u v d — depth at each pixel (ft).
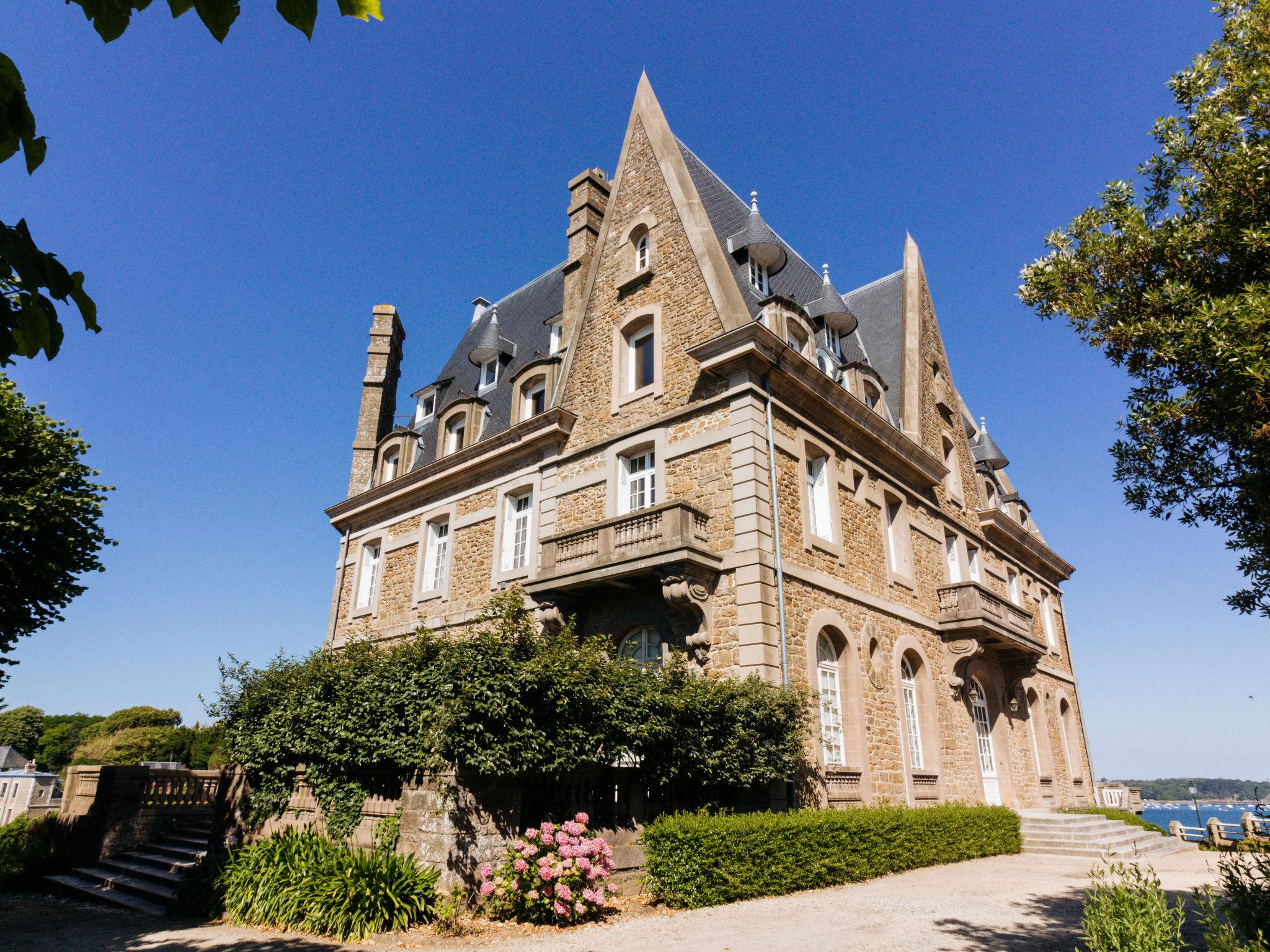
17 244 9.62
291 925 34.63
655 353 60.44
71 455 57.47
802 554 53.83
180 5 8.39
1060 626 112.16
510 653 35.29
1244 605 27.12
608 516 58.80
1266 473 25.67
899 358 80.79
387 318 99.66
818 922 32.14
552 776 36.27
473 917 31.96
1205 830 78.95
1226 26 27.94
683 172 63.98
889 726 58.59
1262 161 25.16
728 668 48.16
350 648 42.80
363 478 90.68
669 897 35.91
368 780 38.55
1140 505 28.94
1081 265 29.43
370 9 8.64
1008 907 35.58
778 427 55.36
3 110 9.04
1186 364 26.22
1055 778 91.50
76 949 33.19
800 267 80.43
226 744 48.44
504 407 76.74
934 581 73.15
